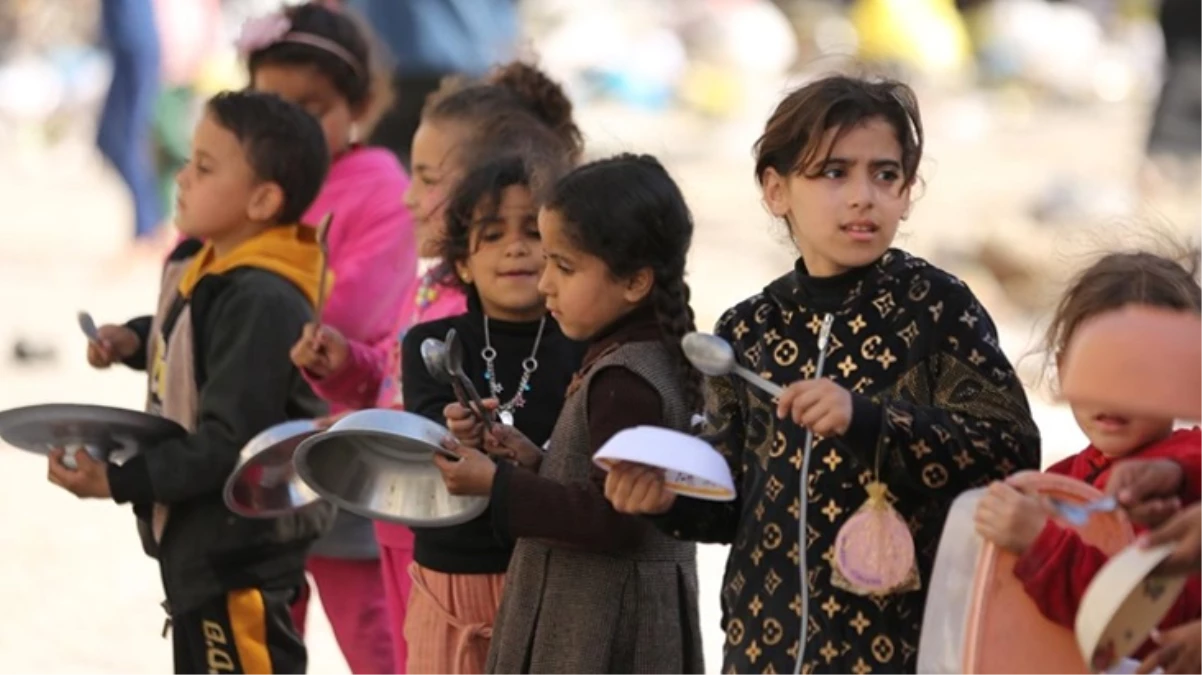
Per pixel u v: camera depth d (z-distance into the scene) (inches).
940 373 358.6
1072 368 302.7
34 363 1071.0
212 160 492.7
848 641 356.2
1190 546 291.0
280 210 495.5
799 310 374.6
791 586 362.3
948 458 346.6
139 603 703.1
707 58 2233.0
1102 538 322.0
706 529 381.7
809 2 2341.3
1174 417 308.3
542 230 401.4
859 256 364.2
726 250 1424.7
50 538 785.6
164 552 479.8
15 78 2146.9
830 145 363.3
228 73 1457.9
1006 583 321.1
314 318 487.5
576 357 438.9
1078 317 351.6
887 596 356.5
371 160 574.9
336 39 580.4
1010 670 319.0
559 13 2284.7
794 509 365.1
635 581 400.2
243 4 1667.1
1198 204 1312.7
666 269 399.9
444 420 426.0
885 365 361.1
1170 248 415.8
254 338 471.2
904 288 365.1
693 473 333.4
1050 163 1866.4
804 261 381.7
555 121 545.0
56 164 2016.5
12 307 1219.2
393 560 494.0
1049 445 860.0
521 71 547.5
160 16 1352.1
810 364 368.8
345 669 637.9
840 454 362.3
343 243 557.3
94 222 1612.9
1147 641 330.6
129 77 1358.3
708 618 689.6
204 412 470.0
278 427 444.5
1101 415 340.5
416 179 505.4
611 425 388.8
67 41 2306.8
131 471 461.7
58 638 662.5
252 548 475.2
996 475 351.3
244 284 476.7
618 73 2213.3
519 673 402.3
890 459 346.9
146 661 641.6
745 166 1878.7
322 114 573.9
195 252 519.8
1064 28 2465.6
